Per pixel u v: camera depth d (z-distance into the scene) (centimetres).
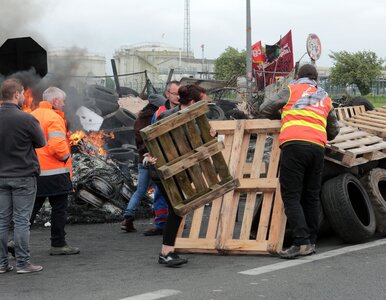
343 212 613
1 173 525
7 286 482
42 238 726
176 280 487
